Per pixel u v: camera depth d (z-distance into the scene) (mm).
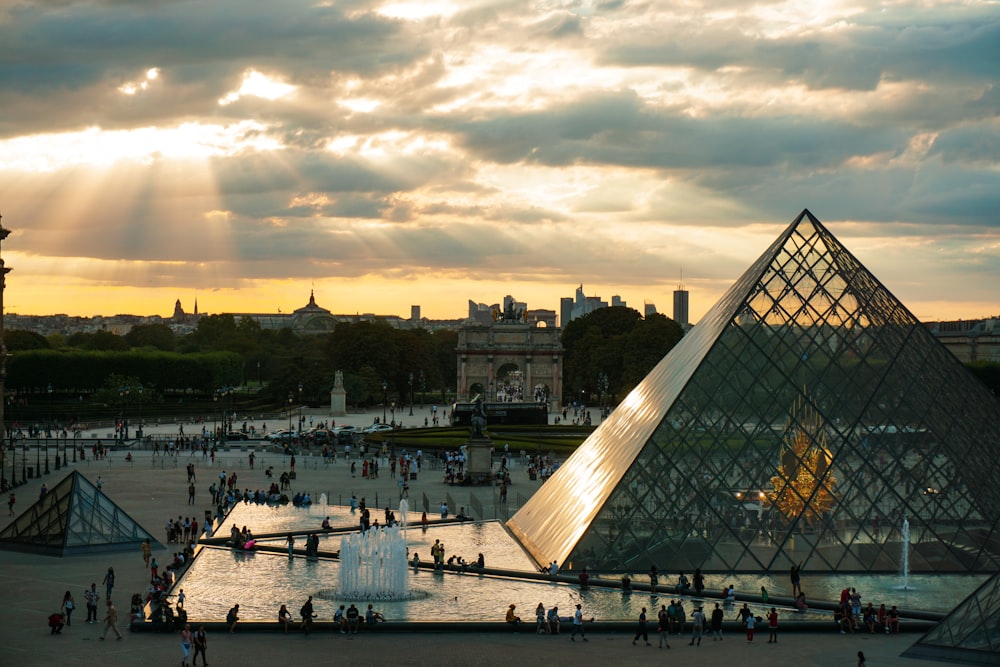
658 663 69188
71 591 90375
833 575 89938
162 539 117125
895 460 94375
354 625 77250
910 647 71375
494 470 185250
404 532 117062
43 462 196375
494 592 88188
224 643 74188
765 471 93500
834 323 101375
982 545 91688
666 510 91812
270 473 166750
